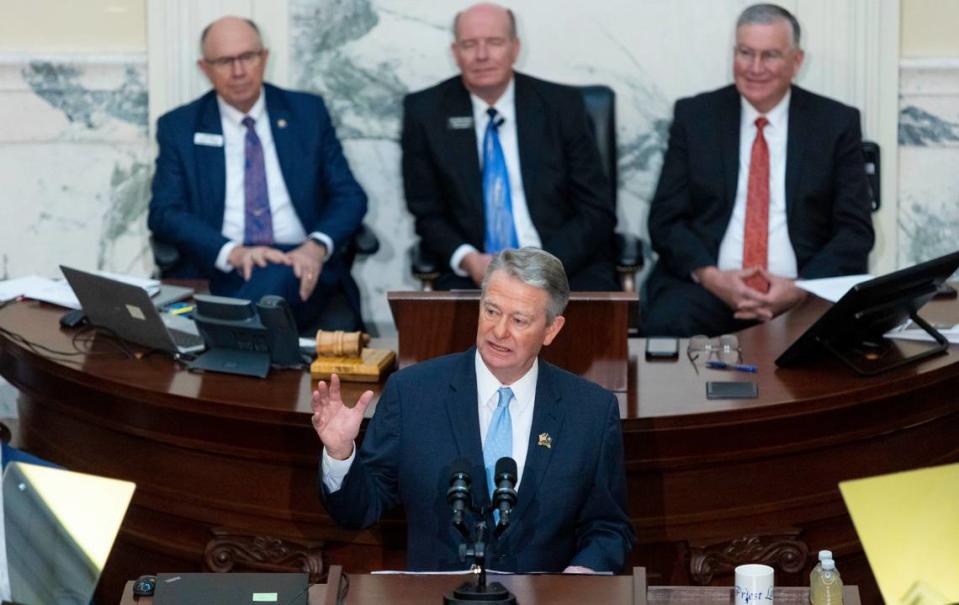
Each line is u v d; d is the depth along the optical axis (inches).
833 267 436.1
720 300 438.0
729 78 493.0
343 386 322.0
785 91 450.9
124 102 492.1
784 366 331.9
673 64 493.0
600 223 456.1
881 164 490.9
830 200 450.3
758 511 313.6
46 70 489.1
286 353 331.0
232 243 443.5
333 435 261.4
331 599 219.3
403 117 467.8
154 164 496.4
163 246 450.3
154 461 327.9
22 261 502.9
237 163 462.6
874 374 321.1
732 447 307.1
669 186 457.4
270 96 467.8
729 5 488.1
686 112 458.6
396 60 493.7
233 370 329.7
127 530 335.9
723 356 339.9
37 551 215.6
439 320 319.0
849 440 317.4
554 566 269.4
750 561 313.4
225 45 448.1
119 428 330.3
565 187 460.4
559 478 267.3
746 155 453.4
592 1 490.6
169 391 316.8
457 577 229.9
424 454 269.7
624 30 492.1
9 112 492.4
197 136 459.2
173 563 331.9
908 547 202.8
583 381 275.7
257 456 312.2
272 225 464.1
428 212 462.6
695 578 309.6
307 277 434.9
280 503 313.9
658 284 454.9
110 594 343.9
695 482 309.0
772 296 420.8
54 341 354.9
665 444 303.0
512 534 266.5
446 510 267.7
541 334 262.5
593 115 466.3
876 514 204.7
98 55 487.8
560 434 269.0
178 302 378.3
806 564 319.9
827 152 448.1
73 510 218.1
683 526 310.2
